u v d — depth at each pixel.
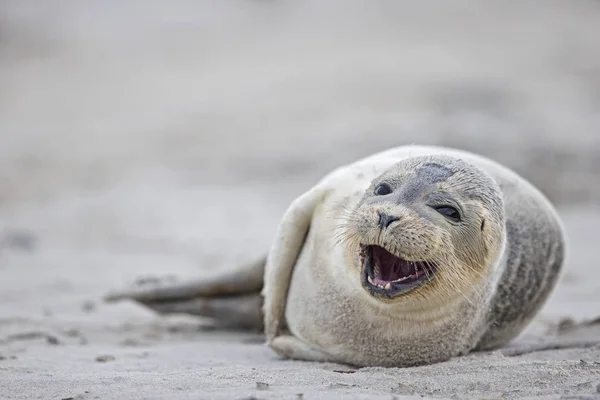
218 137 94.00
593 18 148.75
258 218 61.28
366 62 123.75
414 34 143.12
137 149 91.69
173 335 27.92
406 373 19.36
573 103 97.88
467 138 74.44
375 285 18.39
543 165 67.75
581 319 29.28
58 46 144.75
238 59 136.50
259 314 28.05
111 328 28.86
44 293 36.59
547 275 24.62
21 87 125.12
